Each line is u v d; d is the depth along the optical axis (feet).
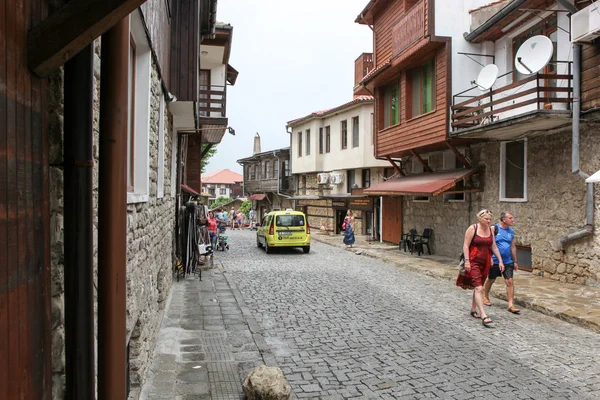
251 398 14.03
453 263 46.98
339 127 92.02
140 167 16.06
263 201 140.46
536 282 34.55
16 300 5.15
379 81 59.21
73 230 6.68
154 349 19.15
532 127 35.35
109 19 5.75
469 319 25.34
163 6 21.84
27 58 5.50
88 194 6.81
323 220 99.86
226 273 42.32
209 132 54.13
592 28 28.17
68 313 6.69
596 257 31.86
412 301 30.25
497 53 43.86
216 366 17.71
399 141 54.60
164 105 24.81
